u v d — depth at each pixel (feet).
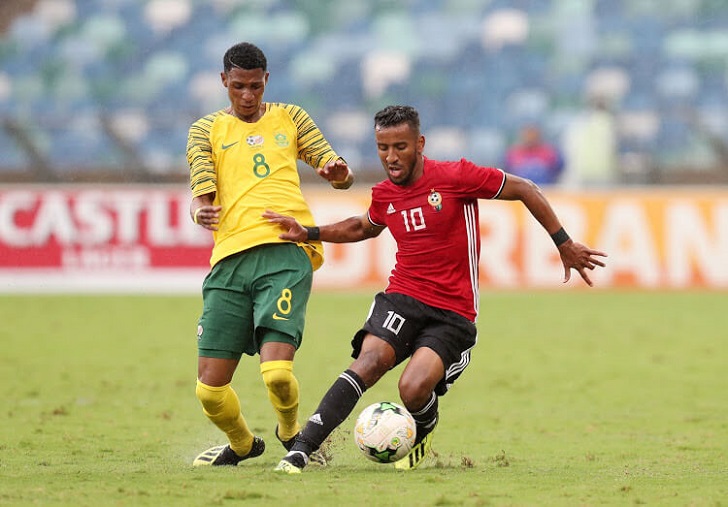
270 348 70.64
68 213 205.87
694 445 86.12
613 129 228.22
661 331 165.17
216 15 315.58
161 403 107.34
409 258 72.69
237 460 76.64
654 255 208.23
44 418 98.12
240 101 72.43
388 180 72.90
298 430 75.77
